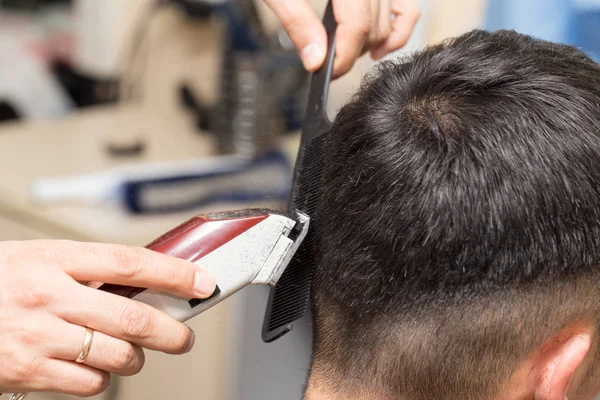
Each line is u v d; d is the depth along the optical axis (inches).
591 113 18.4
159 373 41.2
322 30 26.7
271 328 22.8
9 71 64.4
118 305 20.8
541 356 19.4
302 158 23.7
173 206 45.3
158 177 45.3
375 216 19.3
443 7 48.4
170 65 61.9
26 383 21.8
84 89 66.7
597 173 18.1
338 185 20.4
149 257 20.4
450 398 19.9
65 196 46.6
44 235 46.1
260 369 35.1
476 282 18.5
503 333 18.9
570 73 19.2
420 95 19.8
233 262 20.7
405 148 19.0
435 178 18.5
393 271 19.2
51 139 56.1
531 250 18.1
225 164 47.4
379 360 20.2
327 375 21.4
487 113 18.6
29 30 71.6
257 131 52.4
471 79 19.4
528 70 19.3
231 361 37.4
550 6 44.3
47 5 76.1
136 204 45.3
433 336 19.3
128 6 62.6
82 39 64.9
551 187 17.8
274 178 45.6
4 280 21.2
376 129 19.6
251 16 52.6
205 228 20.8
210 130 56.2
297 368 29.3
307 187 22.8
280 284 22.5
